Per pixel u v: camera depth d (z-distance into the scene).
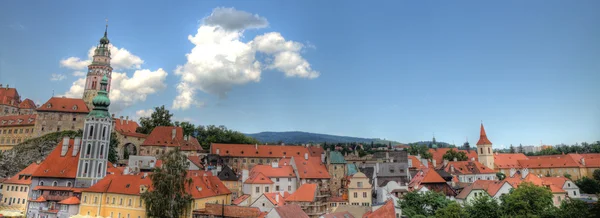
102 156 115.88
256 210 87.00
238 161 162.38
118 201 98.19
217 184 111.56
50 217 104.00
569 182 125.62
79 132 164.62
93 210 100.00
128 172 121.06
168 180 85.06
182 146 166.12
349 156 184.38
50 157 119.44
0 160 149.38
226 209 88.69
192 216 91.44
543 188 86.69
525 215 79.06
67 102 169.50
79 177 110.69
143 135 179.00
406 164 130.62
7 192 119.12
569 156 183.25
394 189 119.50
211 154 161.50
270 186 120.38
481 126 192.88
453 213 83.62
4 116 174.62
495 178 167.25
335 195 132.00
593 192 145.00
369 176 138.12
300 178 129.88
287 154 168.25
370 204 114.50
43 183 113.19
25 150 153.25
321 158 146.50
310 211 105.44
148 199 84.25
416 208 96.62
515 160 194.50
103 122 117.62
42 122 162.50
